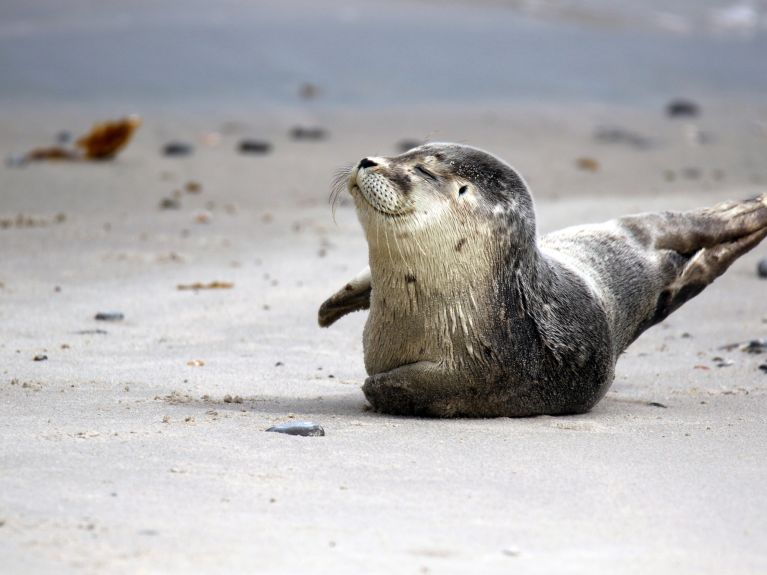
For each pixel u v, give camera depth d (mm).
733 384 32219
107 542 16547
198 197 61688
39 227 52469
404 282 25938
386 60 120250
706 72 126812
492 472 21359
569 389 27422
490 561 16219
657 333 38719
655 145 85812
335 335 36812
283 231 53406
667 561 16578
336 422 25594
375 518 18141
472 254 26047
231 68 112312
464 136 86438
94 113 91000
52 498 18578
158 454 21656
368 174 25312
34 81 102250
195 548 16391
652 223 32062
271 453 22141
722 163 78125
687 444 24156
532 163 76062
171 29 128875
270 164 72500
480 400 26781
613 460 22531
